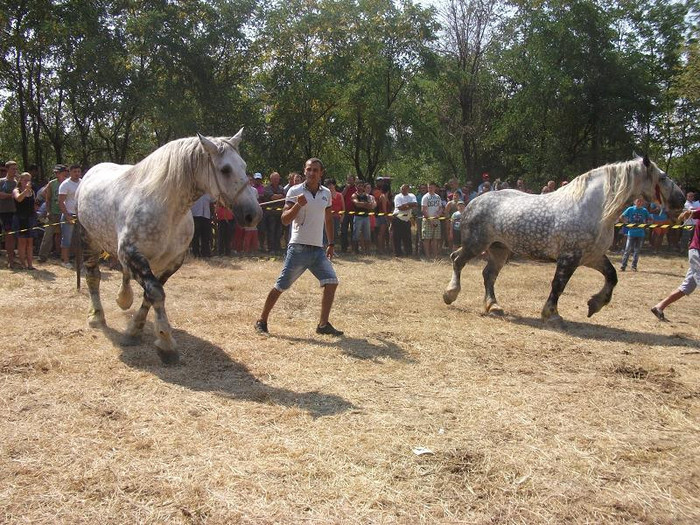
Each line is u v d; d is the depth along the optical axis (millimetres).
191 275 10203
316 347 5688
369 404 4238
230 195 4863
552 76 23188
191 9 19922
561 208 7023
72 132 21812
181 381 4590
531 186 25484
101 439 3535
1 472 3105
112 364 4941
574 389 4672
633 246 13328
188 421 3836
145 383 4512
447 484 3117
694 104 25000
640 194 6832
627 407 4297
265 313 6102
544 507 2930
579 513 2881
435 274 11438
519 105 24656
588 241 6867
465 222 7836
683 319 7809
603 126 23438
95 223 5578
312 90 21469
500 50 25250
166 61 18984
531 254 7281
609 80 23578
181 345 5555
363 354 5512
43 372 4699
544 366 5324
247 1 20391
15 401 4078
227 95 20641
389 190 15883
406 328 6613
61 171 10969
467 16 25141
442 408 4184
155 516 2762
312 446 3516
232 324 6480
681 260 15719
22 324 6125
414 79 22656
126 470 3166
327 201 6023
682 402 4445
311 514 2811
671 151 27266
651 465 3402
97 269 6215
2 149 22594
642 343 6324
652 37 27125
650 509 2932
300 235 5953
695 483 3199
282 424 3832
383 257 14312
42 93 19266
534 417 4066
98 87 18234
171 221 5098
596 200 6871
